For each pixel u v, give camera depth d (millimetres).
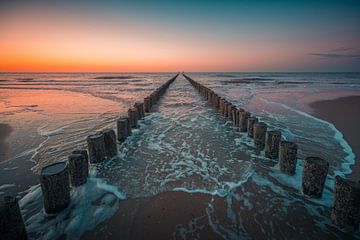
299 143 6180
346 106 12438
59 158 5301
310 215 3111
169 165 4781
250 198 3512
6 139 6828
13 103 14602
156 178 4184
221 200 3457
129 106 13297
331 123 8555
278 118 9508
